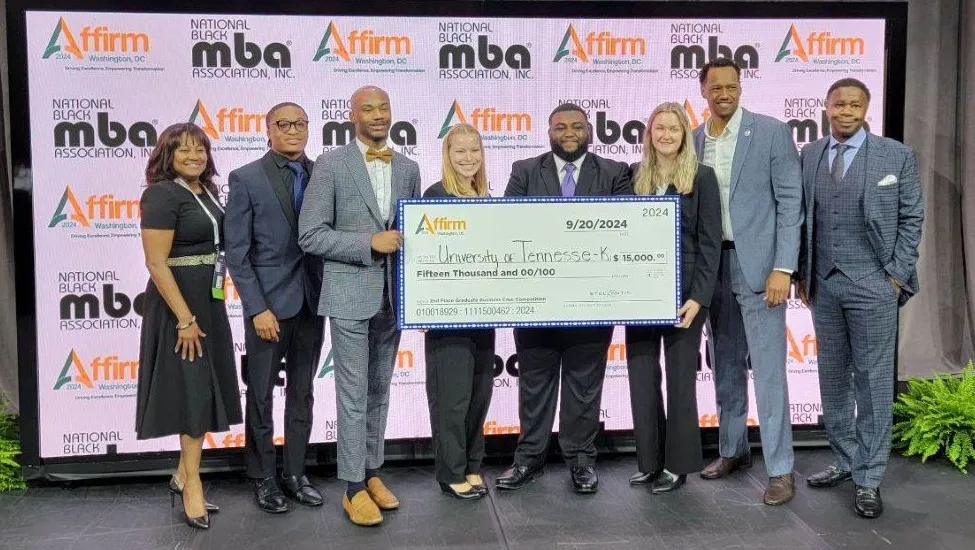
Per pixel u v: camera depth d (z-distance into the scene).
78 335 3.45
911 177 2.96
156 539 2.86
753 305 3.15
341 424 3.00
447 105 3.58
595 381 3.20
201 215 2.88
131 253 3.46
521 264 3.04
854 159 3.01
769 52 3.66
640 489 3.28
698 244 3.12
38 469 3.42
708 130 3.24
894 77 3.68
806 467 3.52
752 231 3.13
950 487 3.28
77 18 3.37
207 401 2.88
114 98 3.41
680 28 3.63
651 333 3.20
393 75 3.54
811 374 3.80
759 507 3.08
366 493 3.01
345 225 2.97
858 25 3.67
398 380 3.64
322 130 3.54
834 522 2.94
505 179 3.63
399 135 3.57
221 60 3.46
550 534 2.86
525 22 3.58
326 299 2.96
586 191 3.16
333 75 3.52
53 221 3.41
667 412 3.22
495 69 3.58
